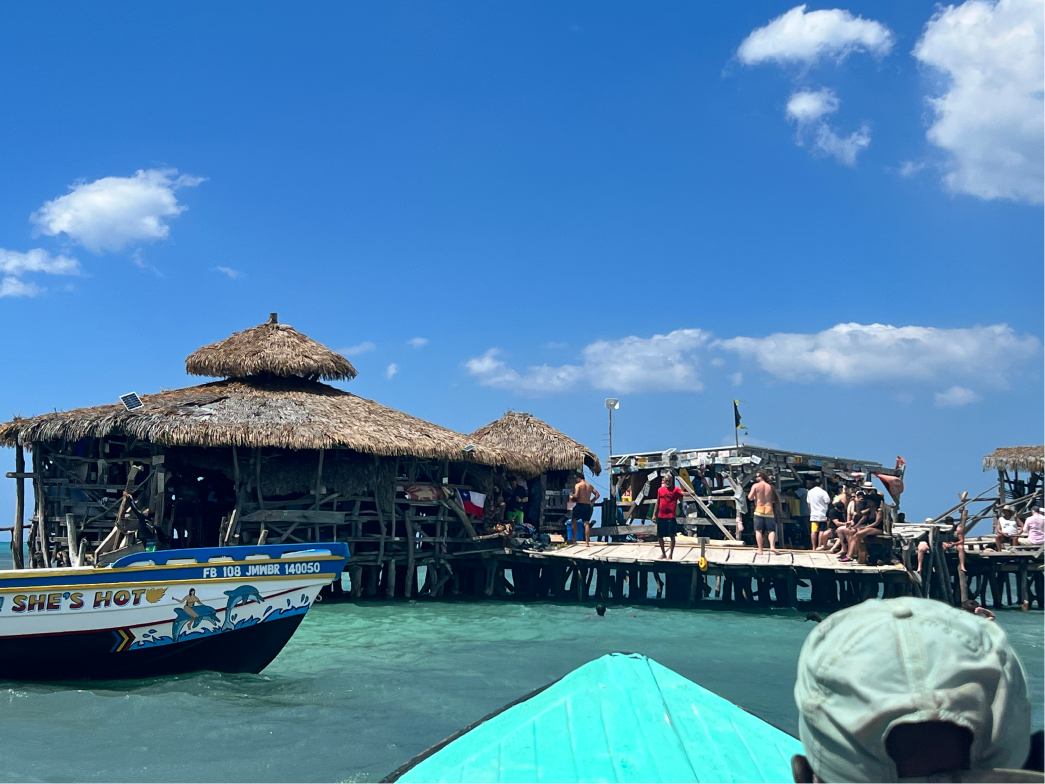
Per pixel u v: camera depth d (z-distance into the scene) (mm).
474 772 4316
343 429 21672
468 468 25469
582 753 4457
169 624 10492
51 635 9938
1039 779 1826
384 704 9781
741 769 4422
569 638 15242
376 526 23484
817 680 2074
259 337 26047
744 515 24828
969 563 22359
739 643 14742
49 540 21922
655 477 27406
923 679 1906
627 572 22016
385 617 18109
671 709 5020
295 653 13336
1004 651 2008
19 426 21969
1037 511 24656
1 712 8961
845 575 18797
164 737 8203
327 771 7297
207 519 23344
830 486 27688
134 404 20406
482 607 20203
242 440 20516
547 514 28984
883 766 1927
